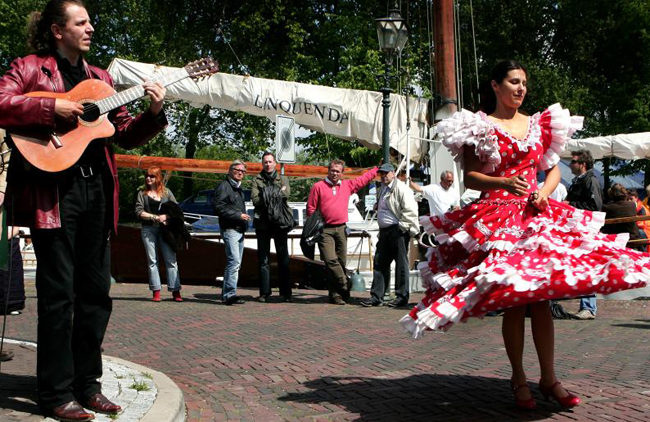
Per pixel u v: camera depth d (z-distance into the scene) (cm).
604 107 3136
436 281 405
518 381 420
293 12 2911
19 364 509
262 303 1059
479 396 454
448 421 401
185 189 3966
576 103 2902
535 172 435
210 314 913
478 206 425
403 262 1020
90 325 393
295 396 472
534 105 2911
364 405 444
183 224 1077
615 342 684
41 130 370
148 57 2931
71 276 379
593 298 895
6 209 376
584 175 922
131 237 1441
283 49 3009
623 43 3150
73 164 373
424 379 511
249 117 3136
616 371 531
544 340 422
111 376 474
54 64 387
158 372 496
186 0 3025
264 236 1087
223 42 2953
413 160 1375
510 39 3036
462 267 415
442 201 1115
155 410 394
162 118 405
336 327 794
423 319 386
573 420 395
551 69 2964
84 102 381
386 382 505
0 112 360
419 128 1355
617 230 1092
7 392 420
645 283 379
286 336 727
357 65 2753
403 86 2180
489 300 383
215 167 1662
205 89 1280
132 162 1631
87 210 389
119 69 1244
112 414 383
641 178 3572
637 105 2967
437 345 666
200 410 441
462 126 427
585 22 3131
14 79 374
